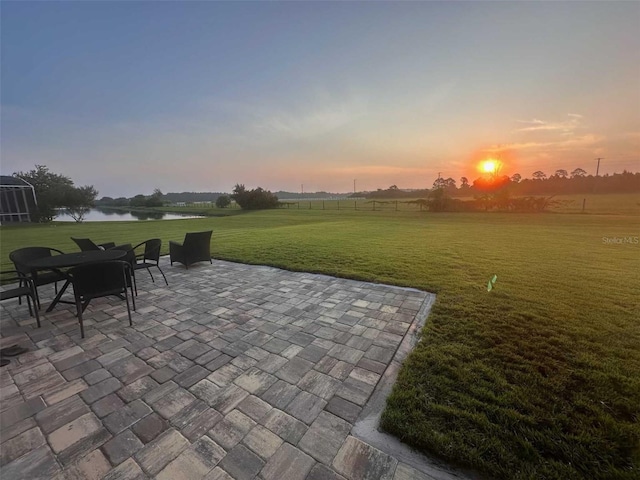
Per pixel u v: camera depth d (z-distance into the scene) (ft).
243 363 7.96
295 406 6.21
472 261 19.13
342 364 7.86
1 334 9.82
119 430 5.56
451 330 9.48
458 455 4.77
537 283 14.33
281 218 65.31
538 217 51.62
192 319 11.02
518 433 5.22
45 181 93.30
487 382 6.73
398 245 25.55
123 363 8.02
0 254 25.80
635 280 14.70
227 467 4.70
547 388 6.48
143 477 4.53
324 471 4.61
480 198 69.62
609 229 35.12
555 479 4.33
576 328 9.43
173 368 7.75
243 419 5.83
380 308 11.80
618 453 4.76
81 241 16.42
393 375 7.32
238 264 20.03
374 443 5.18
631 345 8.35
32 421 5.82
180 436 5.39
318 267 18.26
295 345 8.94
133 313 11.66
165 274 17.54
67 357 8.35
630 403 5.97
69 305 12.69
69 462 4.83
